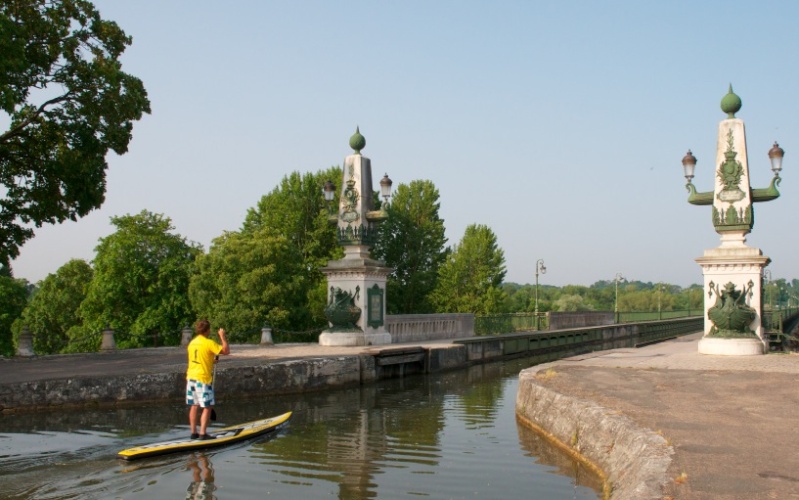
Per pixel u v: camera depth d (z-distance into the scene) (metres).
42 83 23.31
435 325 33.16
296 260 46.28
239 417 15.88
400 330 30.36
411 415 16.28
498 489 9.45
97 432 13.61
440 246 55.59
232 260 43.03
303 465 10.94
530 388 14.72
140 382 17.36
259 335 42.03
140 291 48.97
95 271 49.44
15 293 59.31
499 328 41.38
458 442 12.80
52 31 22.72
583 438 11.09
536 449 12.07
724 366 16.78
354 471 10.52
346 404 18.27
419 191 55.19
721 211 20.59
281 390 19.92
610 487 8.94
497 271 54.72
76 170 23.78
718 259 20.61
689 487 6.69
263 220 52.34
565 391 13.26
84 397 16.59
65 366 19.66
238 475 10.28
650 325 59.16
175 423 14.77
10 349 57.34
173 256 49.44
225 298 42.41
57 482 9.78
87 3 24.05
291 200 51.38
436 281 54.38
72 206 24.92
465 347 30.38
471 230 56.25
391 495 9.23
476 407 17.64
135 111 24.64
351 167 27.39
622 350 22.45
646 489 6.69
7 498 9.02
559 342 42.56
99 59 24.27
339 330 26.69
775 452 8.06
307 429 14.34
